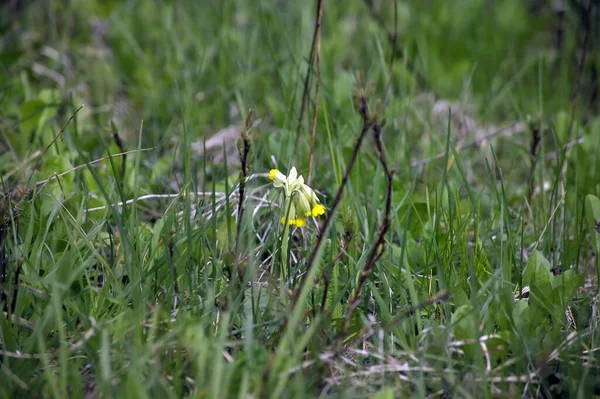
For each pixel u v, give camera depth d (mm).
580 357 3520
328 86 6777
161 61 7875
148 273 3779
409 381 3426
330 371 3445
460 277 4012
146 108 6863
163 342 3232
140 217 5109
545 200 5242
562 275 3812
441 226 4738
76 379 3150
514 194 5664
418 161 5723
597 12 8125
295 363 3182
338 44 7910
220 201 4848
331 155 4883
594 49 7961
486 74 8148
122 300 3682
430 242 4203
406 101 6465
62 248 4234
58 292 3377
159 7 8945
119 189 4156
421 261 4430
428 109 6770
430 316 3857
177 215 4332
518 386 3449
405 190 5098
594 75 7367
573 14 8750
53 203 4316
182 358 3471
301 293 3312
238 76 7125
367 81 6789
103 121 6559
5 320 3459
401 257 3932
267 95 6723
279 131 5863
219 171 5703
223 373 3195
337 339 3482
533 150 5277
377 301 3764
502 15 9836
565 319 3883
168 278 3928
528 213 5234
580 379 3412
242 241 4125
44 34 8242
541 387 3459
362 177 5086
